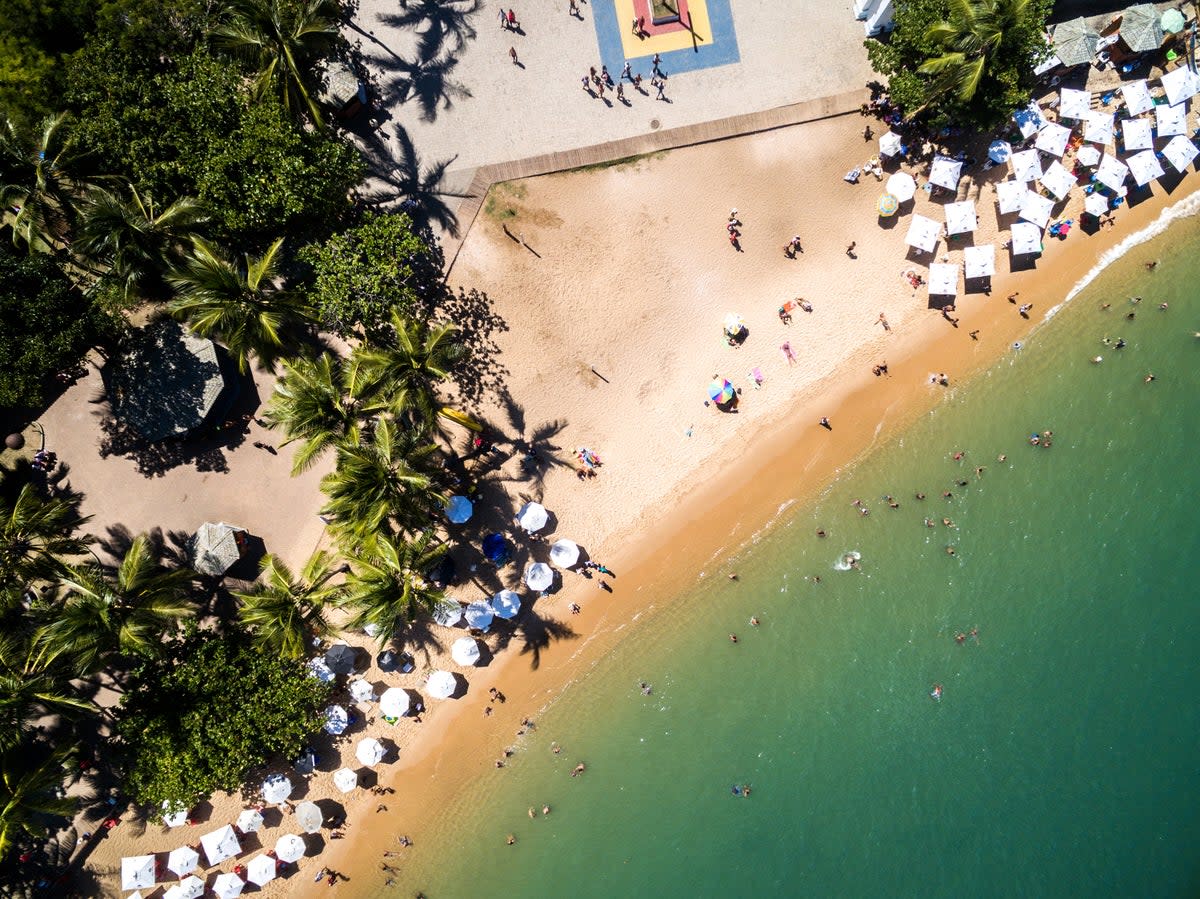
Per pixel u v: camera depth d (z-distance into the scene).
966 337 35.69
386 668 35.66
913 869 35.62
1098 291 35.59
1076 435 35.66
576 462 36.12
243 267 33.12
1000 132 34.91
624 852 36.06
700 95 35.34
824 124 35.31
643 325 35.91
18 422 35.41
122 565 31.53
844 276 35.69
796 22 35.09
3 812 30.39
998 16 29.64
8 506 35.19
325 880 36.25
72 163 29.70
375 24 35.38
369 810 36.28
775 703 36.03
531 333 35.97
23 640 31.27
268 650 32.81
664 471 36.12
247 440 35.75
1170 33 34.12
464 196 35.50
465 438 35.75
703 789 36.09
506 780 36.31
